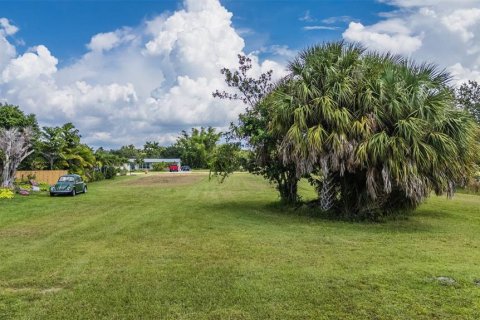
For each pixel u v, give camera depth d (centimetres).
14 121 2878
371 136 1077
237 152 1502
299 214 1337
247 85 1512
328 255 745
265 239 909
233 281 579
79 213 1391
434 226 1117
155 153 10519
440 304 486
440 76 1160
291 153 1177
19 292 538
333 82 1152
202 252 775
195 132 9175
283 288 545
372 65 1173
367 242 875
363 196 1217
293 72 1241
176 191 2483
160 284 567
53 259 718
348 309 473
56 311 470
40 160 3128
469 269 639
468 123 1145
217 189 2634
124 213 1397
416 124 1047
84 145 3694
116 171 4828
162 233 994
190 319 447
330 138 1111
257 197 2061
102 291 539
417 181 1039
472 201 1866
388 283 565
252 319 448
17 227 1083
